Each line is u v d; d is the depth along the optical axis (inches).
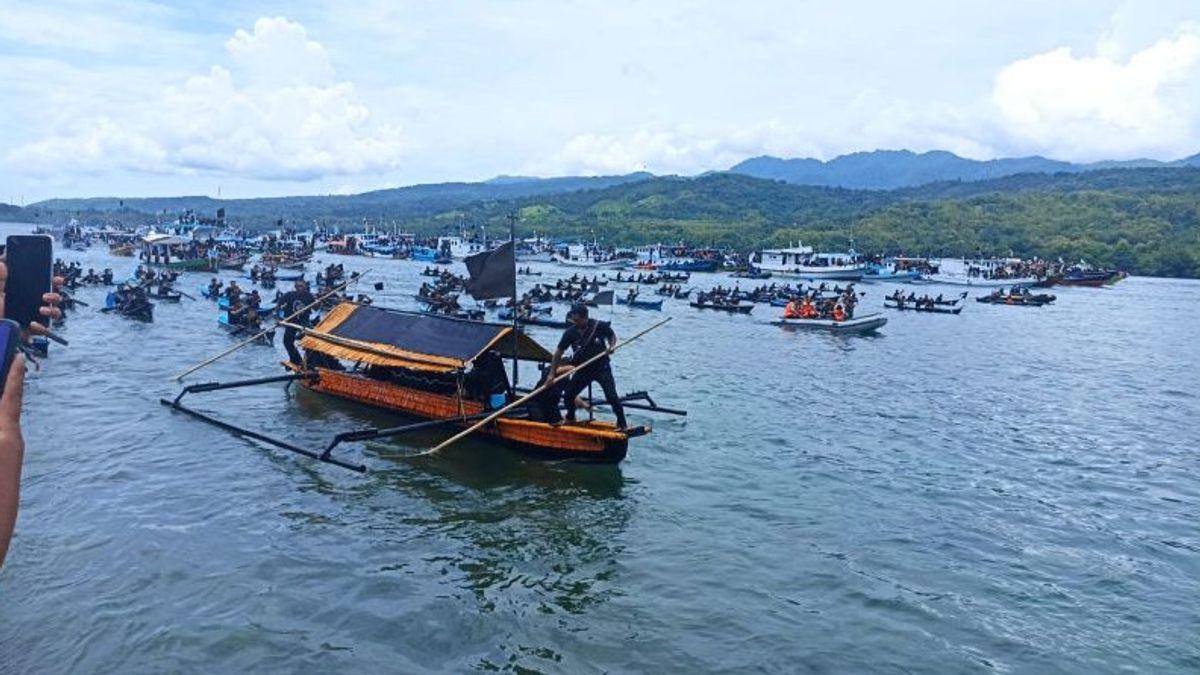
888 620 414.9
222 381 940.6
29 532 462.9
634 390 1018.7
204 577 421.1
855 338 1711.4
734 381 1112.8
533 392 650.8
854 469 690.2
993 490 649.6
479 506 553.3
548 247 5383.9
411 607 402.6
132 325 1414.9
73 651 343.9
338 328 844.0
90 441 653.9
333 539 482.3
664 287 2608.3
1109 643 401.7
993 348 1656.0
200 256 3218.5
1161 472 727.7
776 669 362.3
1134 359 1551.4
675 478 638.5
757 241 7298.2
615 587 438.6
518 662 358.0
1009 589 460.1
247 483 573.0
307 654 354.3
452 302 1791.3
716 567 470.3
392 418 775.1
